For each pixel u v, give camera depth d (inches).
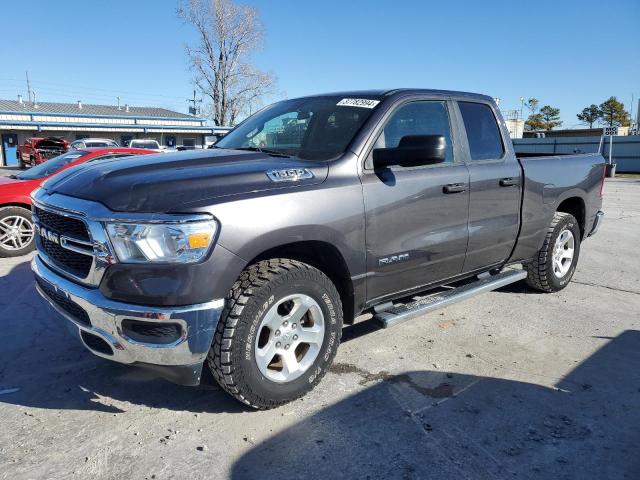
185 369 110.3
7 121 1582.2
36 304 197.5
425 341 165.9
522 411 125.6
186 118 2000.5
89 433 115.3
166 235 103.6
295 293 120.3
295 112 159.5
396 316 142.6
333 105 153.2
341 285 136.2
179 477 101.3
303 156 138.3
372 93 153.2
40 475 101.1
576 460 107.7
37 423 118.9
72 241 113.3
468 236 161.5
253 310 113.2
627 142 1226.6
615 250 307.0
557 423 120.9
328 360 131.0
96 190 112.9
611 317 190.2
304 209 119.2
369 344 162.9
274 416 122.2
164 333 106.5
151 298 104.4
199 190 110.0
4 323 177.9
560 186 199.8
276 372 124.0
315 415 122.6
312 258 134.0
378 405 127.3
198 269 105.0
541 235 196.9
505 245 179.8
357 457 107.7
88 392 133.1
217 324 110.9
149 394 132.3
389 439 113.8
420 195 143.9
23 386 135.8
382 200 134.8
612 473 103.9
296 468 104.2
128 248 104.5
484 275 182.5
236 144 161.6
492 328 177.8
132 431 116.3
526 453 109.7
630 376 144.3
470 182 159.5
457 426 119.0
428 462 106.4
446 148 158.2
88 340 115.9
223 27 1888.5
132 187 109.8
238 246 109.3
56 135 1685.5
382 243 136.6
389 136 142.6
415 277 150.6
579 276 245.9
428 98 156.4
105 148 327.9
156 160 129.3
